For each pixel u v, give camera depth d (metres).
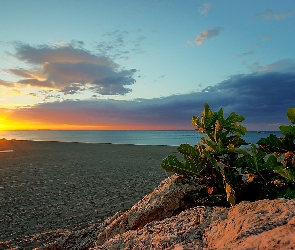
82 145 37.06
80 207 8.53
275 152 1.77
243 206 1.29
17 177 13.42
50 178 13.16
